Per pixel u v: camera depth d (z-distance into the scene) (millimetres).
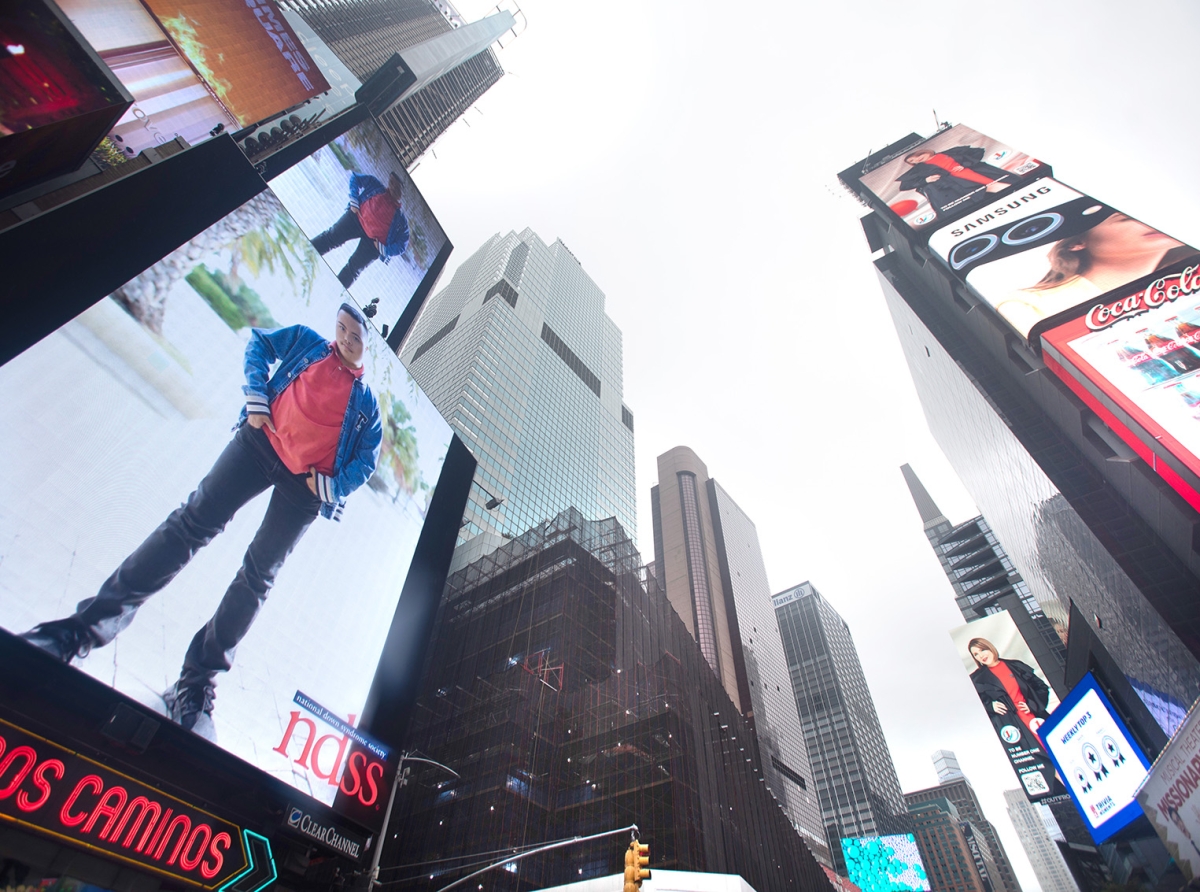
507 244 193250
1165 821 40094
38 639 19312
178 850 21688
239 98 48938
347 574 32281
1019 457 79875
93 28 35719
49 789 19047
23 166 21938
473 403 117938
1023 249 72000
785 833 68625
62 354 22094
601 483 154375
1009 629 154125
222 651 24719
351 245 62125
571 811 53812
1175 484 51062
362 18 114000
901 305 108250
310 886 26266
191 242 28672
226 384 28141
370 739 30438
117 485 22594
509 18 145250
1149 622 58906
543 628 65875
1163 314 55844
